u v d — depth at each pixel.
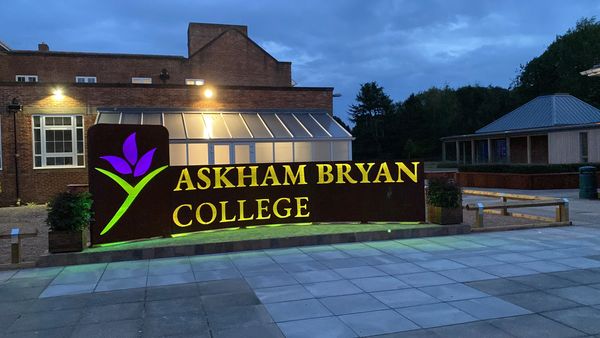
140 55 32.19
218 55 33.59
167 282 7.21
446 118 69.94
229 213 11.17
